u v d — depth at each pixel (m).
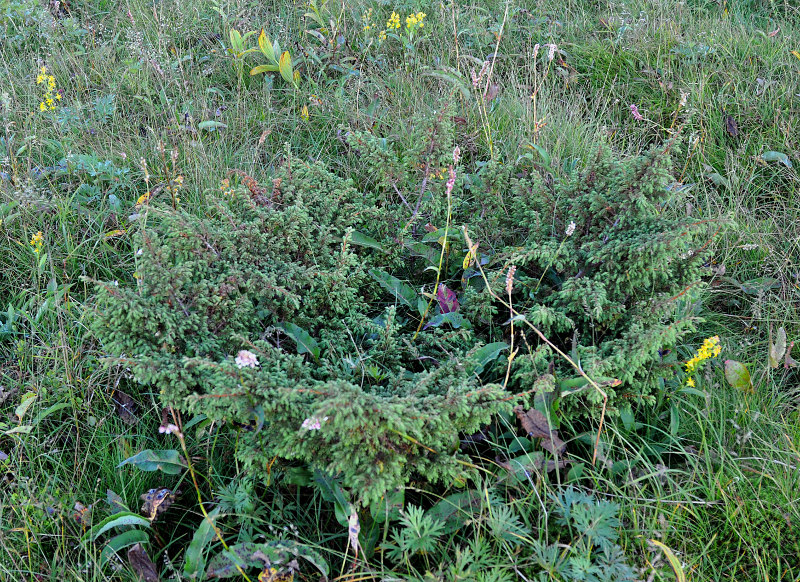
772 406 2.72
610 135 4.13
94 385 2.76
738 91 4.39
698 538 2.28
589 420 2.63
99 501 2.46
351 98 4.34
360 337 2.85
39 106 4.10
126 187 3.70
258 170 3.82
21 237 3.33
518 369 2.61
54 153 3.82
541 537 2.24
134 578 2.21
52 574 2.21
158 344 2.39
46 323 3.00
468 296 2.84
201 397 2.10
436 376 2.48
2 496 2.45
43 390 2.71
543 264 2.88
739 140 4.16
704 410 2.68
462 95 4.16
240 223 2.86
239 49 4.34
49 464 2.56
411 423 2.10
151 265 2.46
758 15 5.31
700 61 4.69
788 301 3.19
